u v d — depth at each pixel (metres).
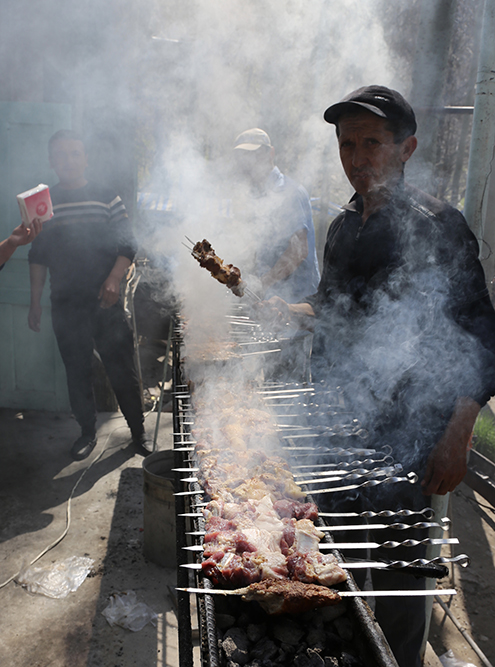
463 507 4.05
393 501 2.17
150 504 3.13
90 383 4.50
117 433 4.96
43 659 2.50
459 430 1.87
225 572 1.27
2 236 5.09
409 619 2.25
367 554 2.49
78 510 3.72
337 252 2.40
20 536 3.40
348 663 1.09
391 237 2.08
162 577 3.09
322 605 1.18
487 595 3.11
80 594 2.92
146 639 2.64
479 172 2.80
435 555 2.49
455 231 1.90
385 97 1.90
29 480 4.09
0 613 2.76
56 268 4.21
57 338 4.35
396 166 2.02
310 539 1.37
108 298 4.05
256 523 1.47
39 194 3.45
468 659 2.64
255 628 1.21
